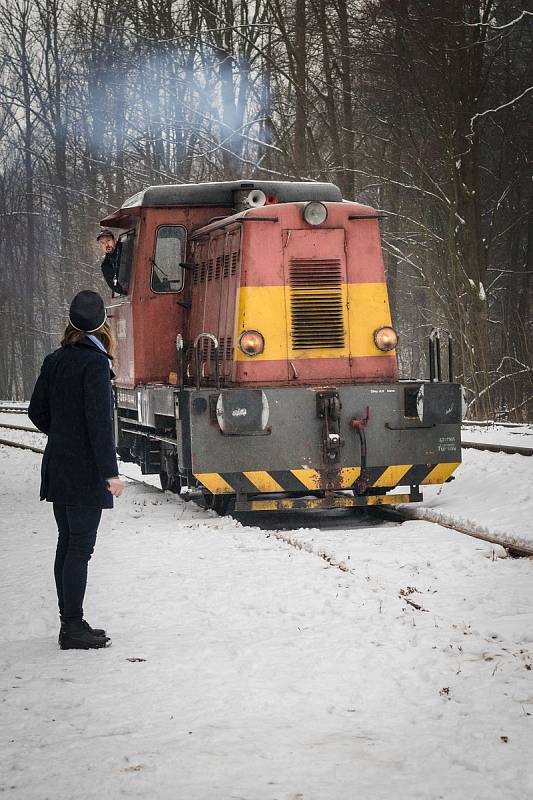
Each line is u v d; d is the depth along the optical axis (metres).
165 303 13.37
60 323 53.03
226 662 5.71
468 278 28.08
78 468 6.23
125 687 5.28
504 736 4.46
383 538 9.59
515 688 5.09
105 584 7.88
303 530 10.21
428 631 6.18
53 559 9.11
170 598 7.36
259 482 10.91
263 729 4.63
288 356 11.41
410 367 49.84
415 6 27.91
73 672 5.59
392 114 30.84
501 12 29.94
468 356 27.91
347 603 6.93
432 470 11.38
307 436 10.96
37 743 4.50
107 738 4.52
